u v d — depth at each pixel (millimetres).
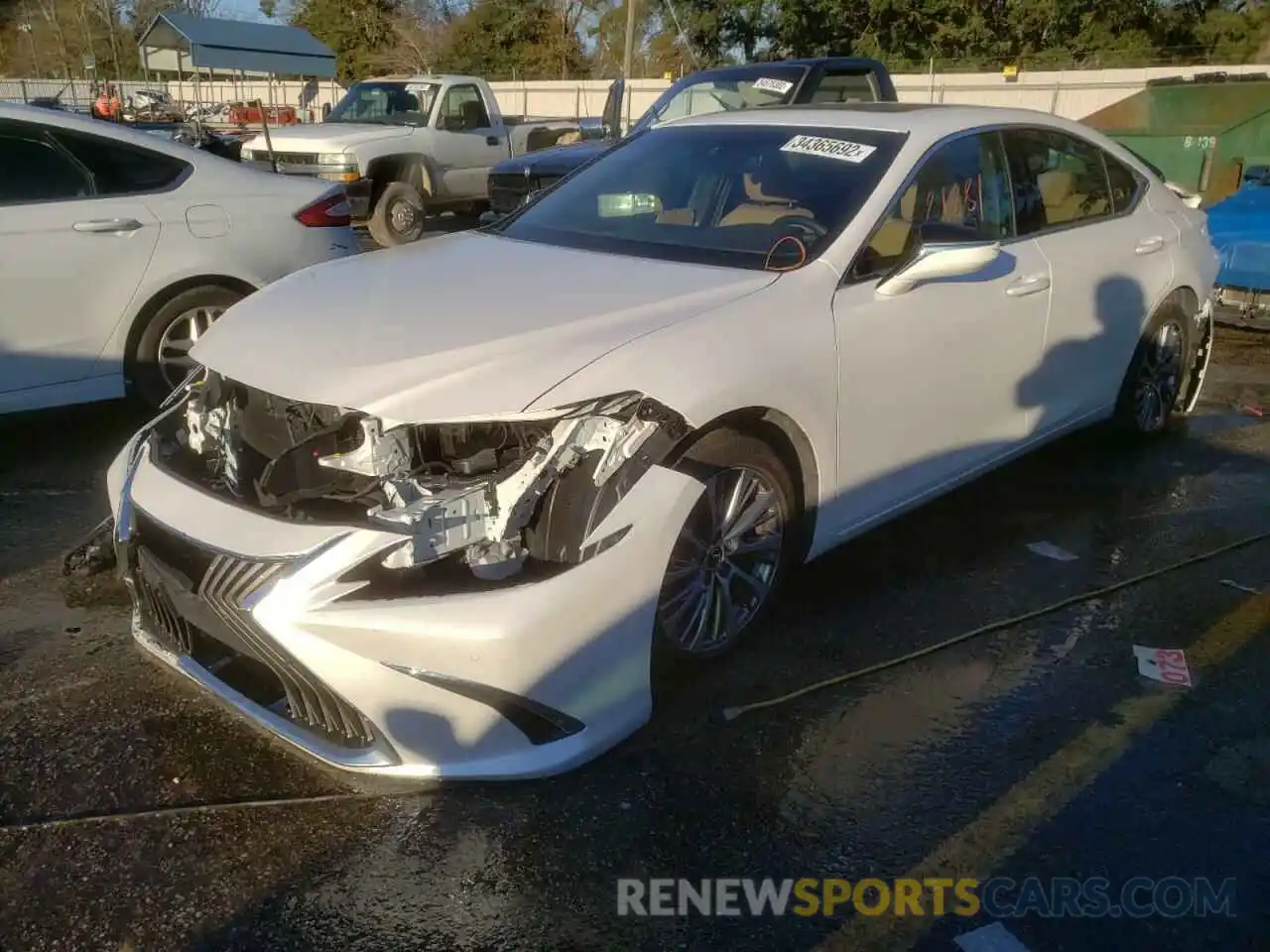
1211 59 33875
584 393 2930
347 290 3551
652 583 3027
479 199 14156
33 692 3420
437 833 2834
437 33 49031
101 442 5719
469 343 3051
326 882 2666
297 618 2705
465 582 2840
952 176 4281
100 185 5457
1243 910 2650
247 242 5836
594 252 3943
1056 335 4715
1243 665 3750
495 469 2957
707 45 35062
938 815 2961
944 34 32969
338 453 3018
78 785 2984
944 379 4082
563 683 2873
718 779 3070
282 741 3090
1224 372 7715
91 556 4188
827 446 3617
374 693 2744
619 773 3088
